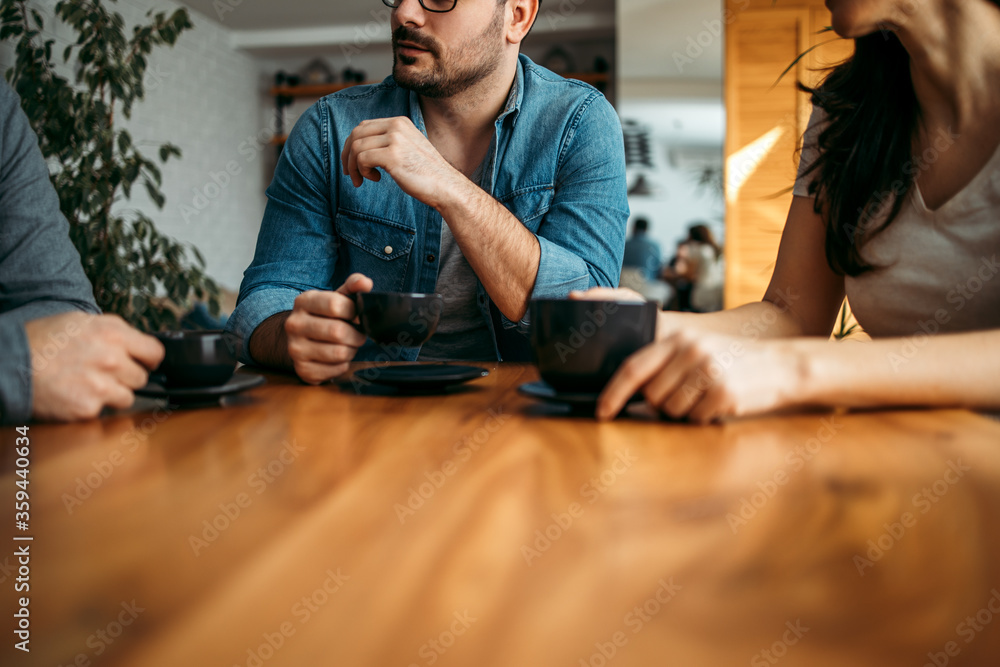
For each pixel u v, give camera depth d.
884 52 0.96
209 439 0.56
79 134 2.90
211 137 5.77
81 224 2.91
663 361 0.60
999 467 0.44
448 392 0.80
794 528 0.34
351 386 0.85
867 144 0.98
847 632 0.24
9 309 1.08
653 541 0.33
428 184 1.10
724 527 0.35
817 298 1.08
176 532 0.35
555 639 0.23
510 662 0.22
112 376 0.64
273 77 6.56
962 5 0.85
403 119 1.12
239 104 6.17
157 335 0.70
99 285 2.92
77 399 0.62
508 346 1.40
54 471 0.47
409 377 0.77
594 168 1.37
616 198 1.38
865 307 1.01
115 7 4.67
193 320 3.50
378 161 1.09
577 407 0.65
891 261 0.97
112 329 0.65
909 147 0.97
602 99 1.43
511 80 1.41
